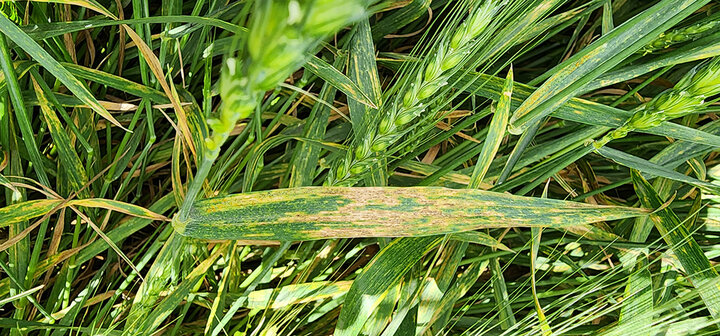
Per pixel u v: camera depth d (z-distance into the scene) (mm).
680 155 398
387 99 336
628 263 397
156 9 459
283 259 425
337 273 444
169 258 333
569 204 297
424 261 398
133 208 313
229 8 390
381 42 491
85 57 436
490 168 406
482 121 474
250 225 281
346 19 115
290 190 281
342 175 316
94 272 426
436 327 389
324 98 382
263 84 134
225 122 161
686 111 286
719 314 329
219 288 377
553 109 310
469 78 353
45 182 366
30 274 363
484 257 382
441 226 288
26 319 387
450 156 406
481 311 412
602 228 417
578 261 427
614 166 463
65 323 379
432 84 279
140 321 347
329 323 417
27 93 369
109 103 348
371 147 299
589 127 354
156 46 421
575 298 333
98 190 403
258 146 360
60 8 385
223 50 397
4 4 336
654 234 430
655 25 316
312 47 134
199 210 276
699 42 347
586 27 517
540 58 527
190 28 356
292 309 399
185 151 359
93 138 396
